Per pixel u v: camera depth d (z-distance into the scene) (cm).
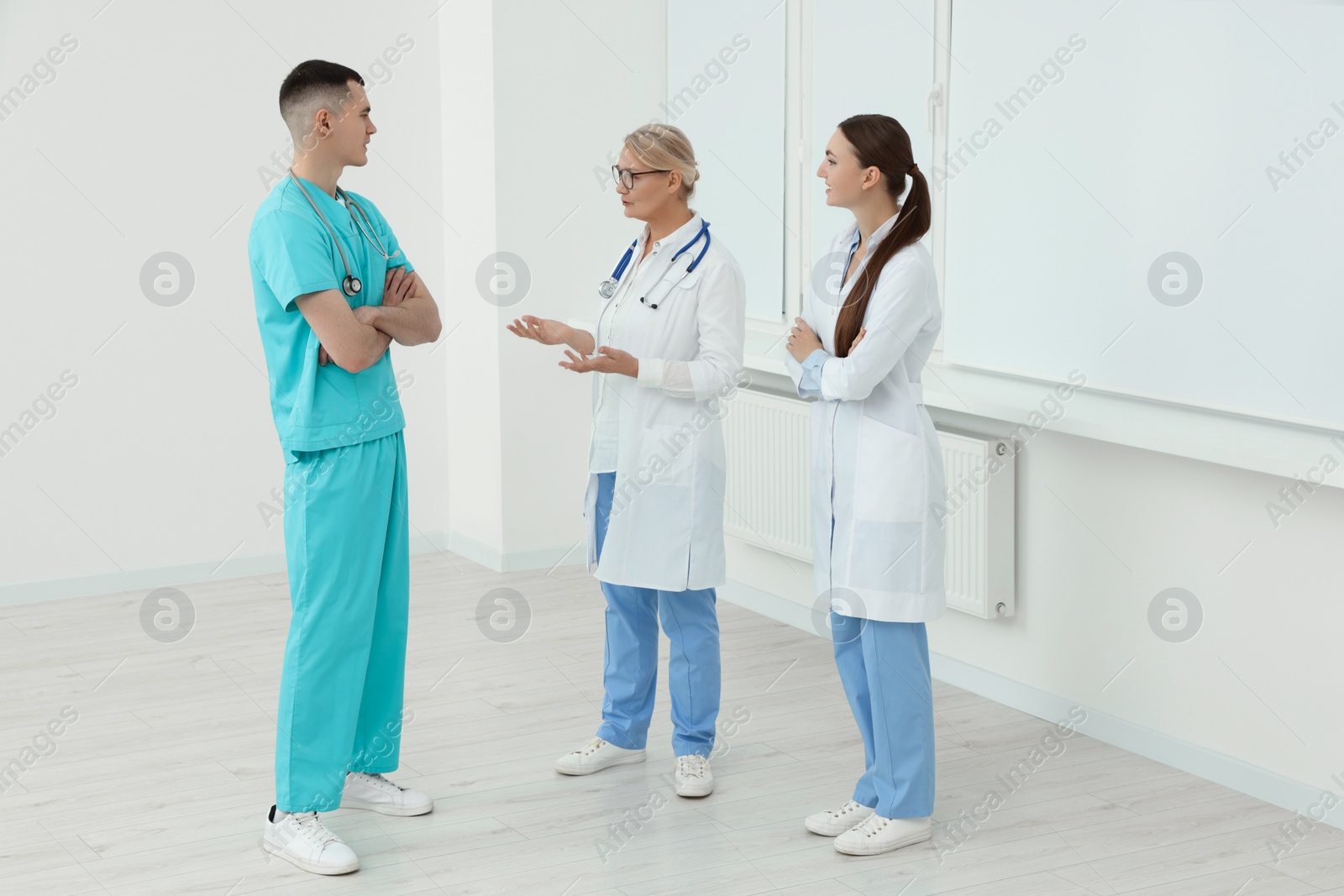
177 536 589
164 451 582
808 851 341
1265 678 363
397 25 605
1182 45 373
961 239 453
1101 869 328
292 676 332
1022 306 432
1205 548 374
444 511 646
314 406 327
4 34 535
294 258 319
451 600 567
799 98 520
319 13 588
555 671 479
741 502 530
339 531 331
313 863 330
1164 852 337
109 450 573
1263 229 355
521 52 575
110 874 330
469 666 484
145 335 573
